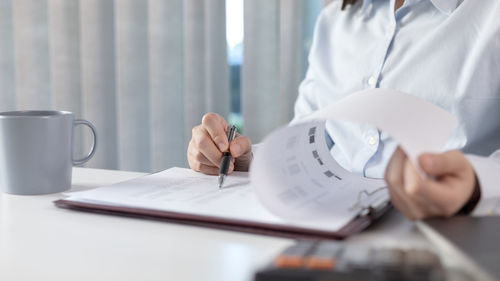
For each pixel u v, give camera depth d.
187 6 1.67
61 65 1.90
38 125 0.65
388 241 0.44
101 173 0.85
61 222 0.52
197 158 0.76
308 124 0.59
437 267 0.32
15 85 2.04
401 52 0.99
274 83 1.61
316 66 1.16
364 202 0.53
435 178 0.46
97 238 0.47
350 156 1.05
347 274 0.31
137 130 1.85
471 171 0.47
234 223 0.49
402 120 0.47
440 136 0.47
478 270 0.32
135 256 0.42
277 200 0.50
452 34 0.94
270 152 0.53
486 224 0.43
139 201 0.56
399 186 0.45
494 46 0.89
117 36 1.80
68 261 0.41
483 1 0.93
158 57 1.75
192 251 0.43
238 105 1.73
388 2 1.09
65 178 0.70
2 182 0.67
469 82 0.90
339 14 1.18
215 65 1.68
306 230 0.45
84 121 0.75
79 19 1.89
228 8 1.66
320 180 0.60
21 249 0.44
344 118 0.45
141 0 1.79
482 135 0.91
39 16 1.95
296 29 1.54
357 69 1.07
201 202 0.55
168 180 0.69
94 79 1.86
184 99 1.79
